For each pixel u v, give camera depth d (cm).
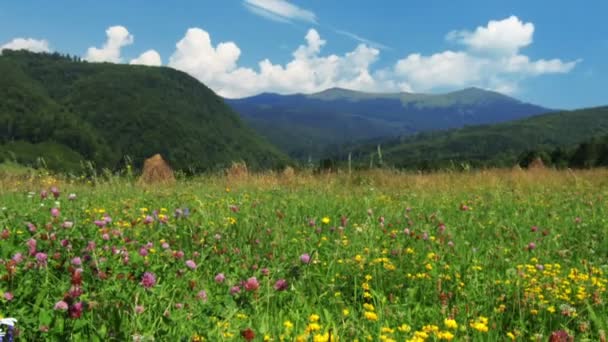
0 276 423
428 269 573
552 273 567
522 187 1486
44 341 330
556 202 1157
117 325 348
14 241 547
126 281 436
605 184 1631
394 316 438
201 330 363
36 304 367
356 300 502
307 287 511
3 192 1068
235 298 429
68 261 479
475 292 517
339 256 604
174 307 407
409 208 940
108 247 524
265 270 507
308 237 691
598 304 480
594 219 911
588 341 396
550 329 441
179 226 689
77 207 783
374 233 715
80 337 340
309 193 1226
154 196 1070
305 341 357
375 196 1187
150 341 325
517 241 743
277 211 852
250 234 680
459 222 873
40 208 756
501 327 441
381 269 561
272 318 415
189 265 486
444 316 441
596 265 629
